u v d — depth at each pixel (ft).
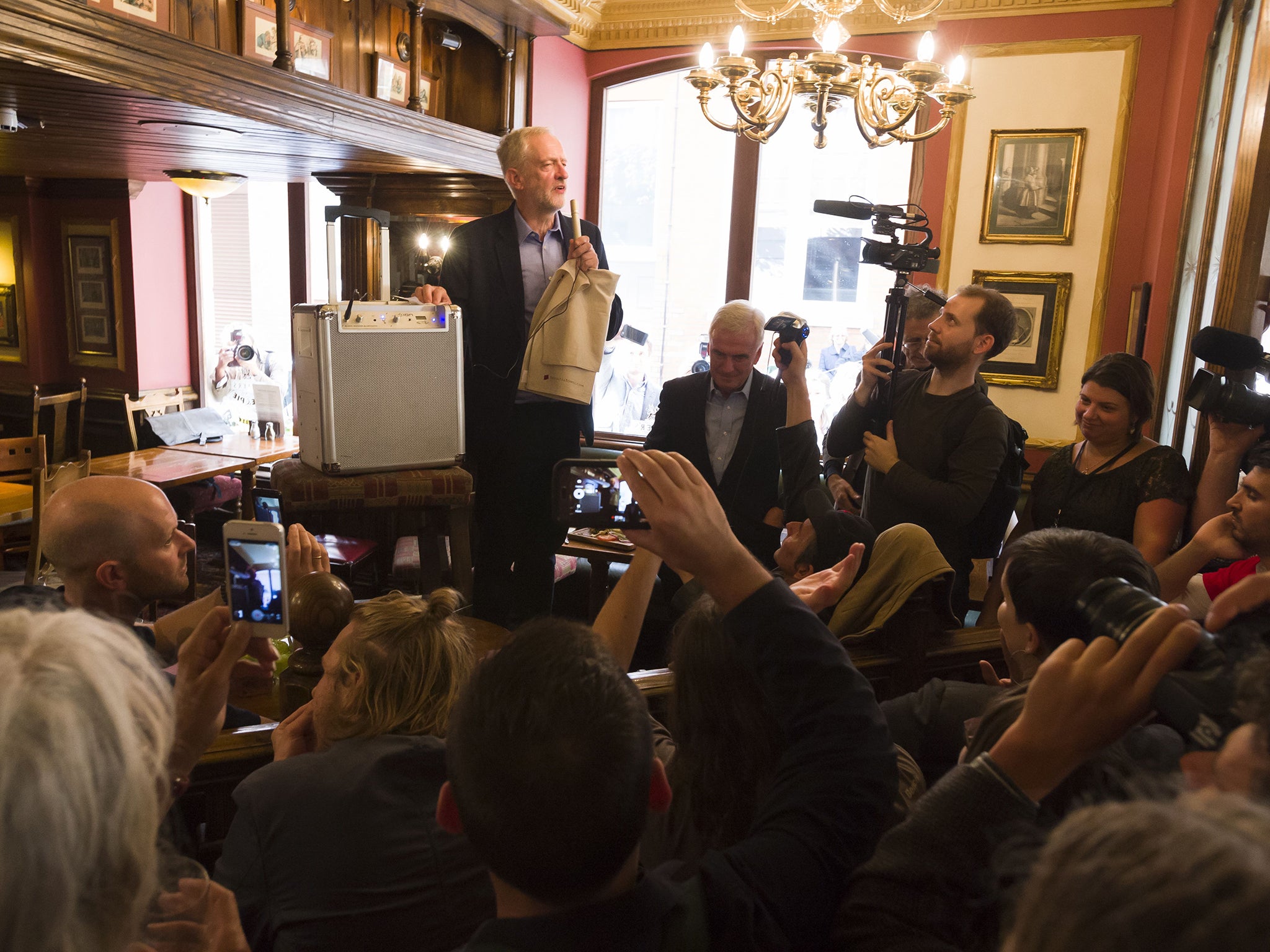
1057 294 14.80
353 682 3.88
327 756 3.76
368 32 14.05
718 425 9.86
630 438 18.63
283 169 16.75
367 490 9.02
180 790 3.33
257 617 3.85
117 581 5.63
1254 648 1.98
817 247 17.19
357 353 8.87
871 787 2.31
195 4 10.72
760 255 17.58
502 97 15.96
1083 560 3.37
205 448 18.28
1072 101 14.42
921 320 10.73
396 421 9.19
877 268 16.79
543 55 16.71
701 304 18.22
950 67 9.71
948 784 2.12
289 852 3.58
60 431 20.62
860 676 2.48
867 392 8.62
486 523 10.49
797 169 17.10
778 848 2.16
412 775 3.72
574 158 18.10
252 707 7.01
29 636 1.61
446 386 9.39
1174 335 11.92
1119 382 7.36
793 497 8.33
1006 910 1.59
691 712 3.29
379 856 3.54
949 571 6.41
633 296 18.65
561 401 10.14
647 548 2.51
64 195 21.76
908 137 10.57
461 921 3.64
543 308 9.28
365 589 14.40
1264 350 6.93
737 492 9.66
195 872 2.27
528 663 2.10
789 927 2.06
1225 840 1.09
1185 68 12.09
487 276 9.89
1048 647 3.47
